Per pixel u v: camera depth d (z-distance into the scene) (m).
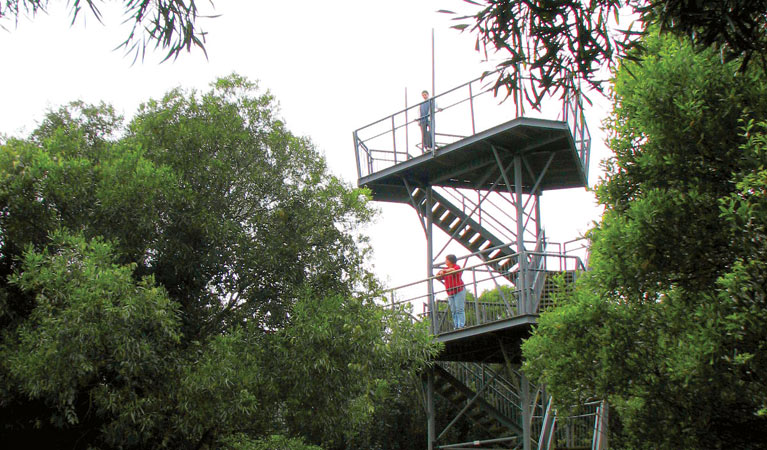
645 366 7.39
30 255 8.53
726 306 6.06
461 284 13.65
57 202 9.77
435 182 16.91
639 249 6.66
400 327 10.74
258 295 10.98
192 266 10.41
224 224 10.41
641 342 7.54
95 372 8.65
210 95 11.40
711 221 6.47
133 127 11.27
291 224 11.14
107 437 8.86
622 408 8.27
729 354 6.41
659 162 7.09
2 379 8.98
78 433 10.49
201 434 9.70
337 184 11.56
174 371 9.29
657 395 7.24
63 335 8.17
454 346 14.63
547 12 3.52
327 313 10.15
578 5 3.52
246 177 11.02
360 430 18.52
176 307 9.25
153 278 9.08
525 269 12.52
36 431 10.47
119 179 9.84
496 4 3.56
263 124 11.66
